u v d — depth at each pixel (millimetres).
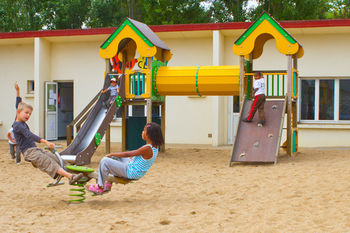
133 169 6016
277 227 4934
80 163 9852
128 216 5523
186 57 16609
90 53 17641
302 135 15336
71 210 5965
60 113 20094
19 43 18281
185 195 7000
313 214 5488
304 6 24844
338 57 15242
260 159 10156
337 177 7645
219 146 15531
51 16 29109
